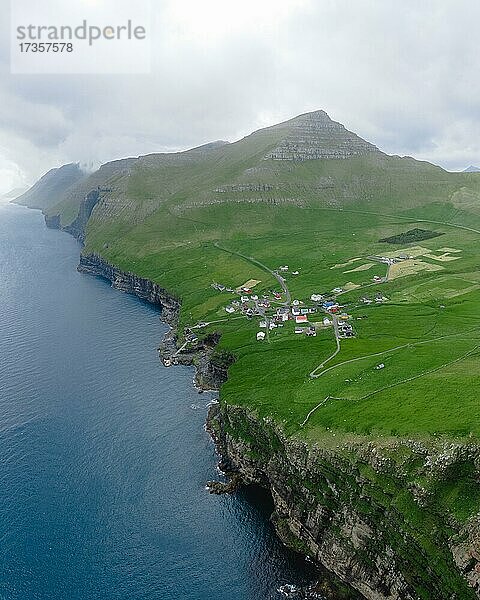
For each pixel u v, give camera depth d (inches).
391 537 3774.6
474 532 3373.5
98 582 4050.2
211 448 5753.0
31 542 4404.5
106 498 4945.9
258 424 5285.4
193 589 4018.2
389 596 3742.6
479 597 3171.8
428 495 3683.6
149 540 4473.4
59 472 5290.4
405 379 5334.6
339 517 4173.2
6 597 3900.1
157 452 5669.3
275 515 4753.9
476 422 3971.5
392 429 4237.2
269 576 4160.9
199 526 4655.5
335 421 4702.3
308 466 4468.5
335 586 4069.9
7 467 5349.4
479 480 3622.0
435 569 3435.0
